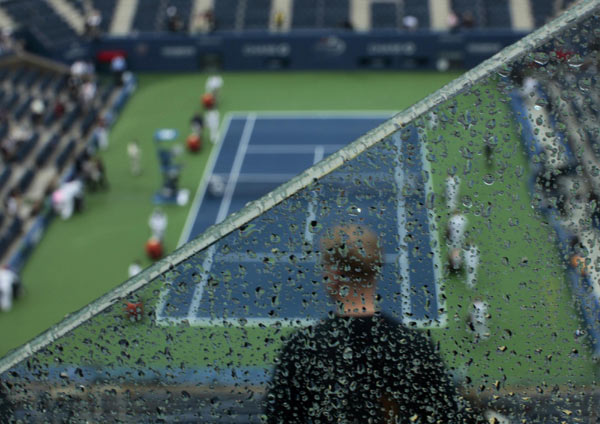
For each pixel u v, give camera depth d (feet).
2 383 9.76
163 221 116.47
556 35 9.33
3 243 118.93
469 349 9.77
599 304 9.59
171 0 184.85
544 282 9.59
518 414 9.98
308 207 9.41
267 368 9.78
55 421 9.86
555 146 9.39
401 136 9.38
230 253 9.42
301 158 144.77
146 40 172.86
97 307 9.46
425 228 9.50
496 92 9.34
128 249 121.29
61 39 175.22
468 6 176.96
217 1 183.62
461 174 9.43
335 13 179.01
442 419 9.97
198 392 9.78
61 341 9.59
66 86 164.55
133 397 9.84
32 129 148.87
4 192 131.95
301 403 9.91
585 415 9.94
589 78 9.32
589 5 9.25
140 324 9.52
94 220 127.24
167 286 9.44
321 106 161.68
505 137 9.36
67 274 116.67
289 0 182.80
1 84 163.22
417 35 168.86
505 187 9.41
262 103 163.63
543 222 9.52
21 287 111.75
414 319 9.70
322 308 9.62
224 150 146.82
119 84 168.04
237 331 9.59
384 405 9.94
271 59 173.58
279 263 9.48
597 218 9.46
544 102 9.37
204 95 162.30
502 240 9.52
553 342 9.75
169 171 130.52
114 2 185.98
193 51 173.37
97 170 132.46
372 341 9.75
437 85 167.43
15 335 105.70
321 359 9.77
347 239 9.46
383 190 9.44
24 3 182.60
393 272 9.60
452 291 9.66
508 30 169.48
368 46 170.50
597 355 9.73
